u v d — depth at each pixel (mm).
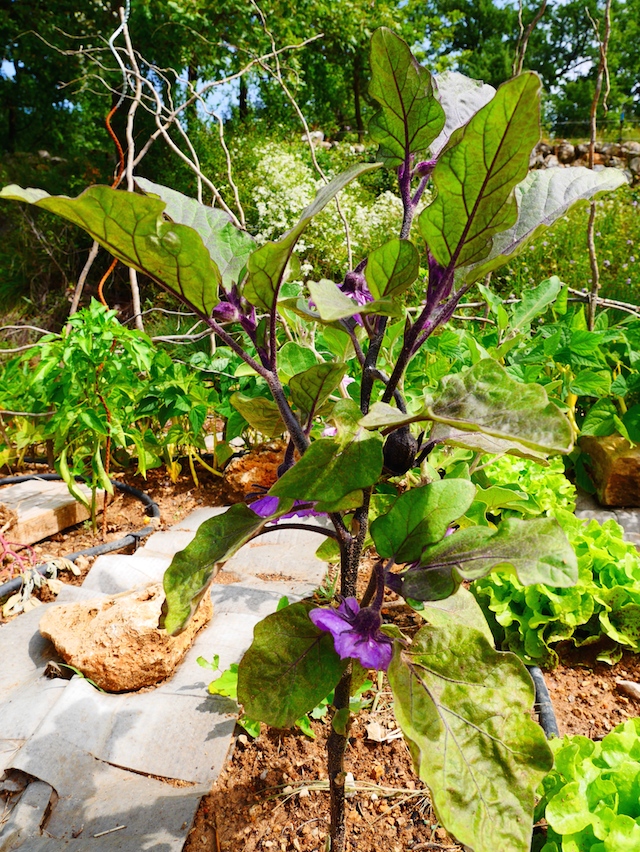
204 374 1658
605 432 1438
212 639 963
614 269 2996
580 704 845
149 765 756
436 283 424
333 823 553
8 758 751
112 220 345
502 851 382
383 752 768
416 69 404
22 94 5484
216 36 4137
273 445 1560
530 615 918
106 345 1350
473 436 468
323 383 437
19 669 929
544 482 1116
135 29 4145
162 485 1687
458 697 436
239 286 444
